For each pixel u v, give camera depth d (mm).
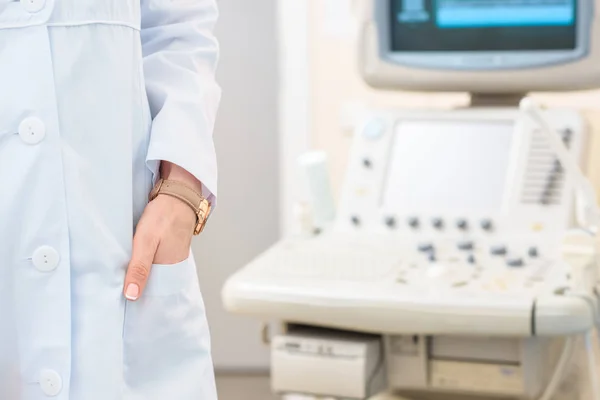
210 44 1281
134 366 1148
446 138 2125
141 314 1135
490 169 2061
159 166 1193
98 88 1101
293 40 2811
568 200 1980
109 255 1104
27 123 1064
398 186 2107
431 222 2037
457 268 1844
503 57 2125
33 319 1093
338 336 1875
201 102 1213
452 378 1851
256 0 3342
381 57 2203
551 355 1891
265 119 3410
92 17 1097
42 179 1074
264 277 1825
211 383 1230
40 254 1079
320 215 2207
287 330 1914
